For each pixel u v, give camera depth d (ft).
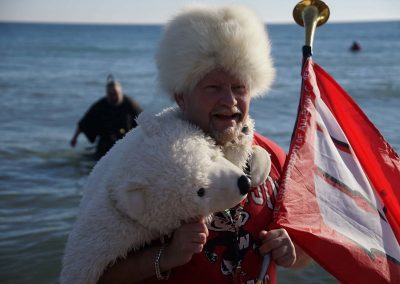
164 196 5.81
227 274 6.70
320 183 7.70
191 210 5.90
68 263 6.20
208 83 6.36
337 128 8.40
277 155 7.77
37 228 18.54
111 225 6.07
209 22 6.38
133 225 6.07
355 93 64.64
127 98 28.84
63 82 80.53
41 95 62.64
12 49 211.00
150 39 363.97
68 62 137.28
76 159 30.12
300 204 7.36
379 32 487.20
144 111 6.34
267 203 7.20
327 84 8.64
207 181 5.85
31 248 16.80
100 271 6.09
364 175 8.38
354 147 8.77
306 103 8.08
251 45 6.40
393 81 80.89
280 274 15.31
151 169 5.84
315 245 7.24
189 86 6.43
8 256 16.25
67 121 44.04
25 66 119.03
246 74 6.41
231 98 6.35
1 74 94.68
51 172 27.30
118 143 6.89
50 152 31.86
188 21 6.46
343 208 7.78
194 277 6.63
